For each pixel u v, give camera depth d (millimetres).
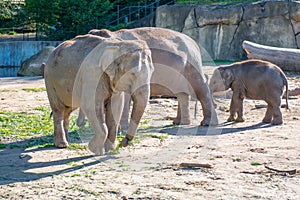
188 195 6547
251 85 11938
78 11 34500
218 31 30156
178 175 7496
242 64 12203
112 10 37969
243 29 29688
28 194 6703
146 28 11008
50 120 12609
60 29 36469
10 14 39844
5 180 7363
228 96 15125
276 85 11703
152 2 37312
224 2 32656
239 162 8180
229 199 6383
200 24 30406
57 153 9000
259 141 9789
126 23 34031
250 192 6648
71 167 8047
